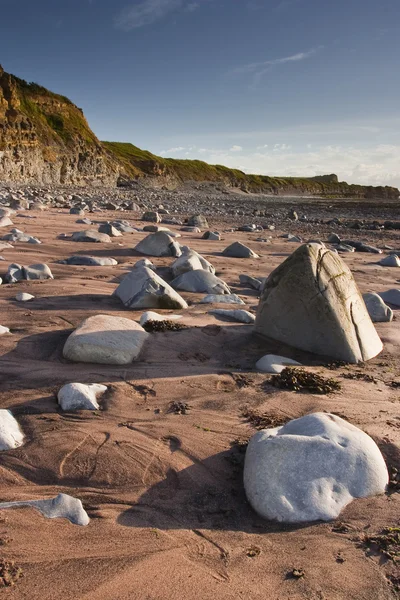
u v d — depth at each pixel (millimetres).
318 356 5754
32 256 10156
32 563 2576
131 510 3049
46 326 6062
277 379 4867
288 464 3178
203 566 2621
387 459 3629
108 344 5121
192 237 15109
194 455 3592
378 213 36750
